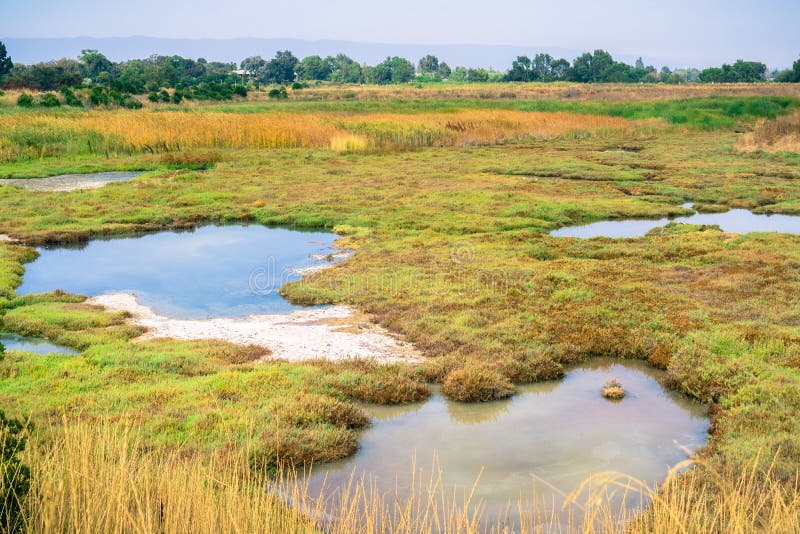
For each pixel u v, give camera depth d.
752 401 10.83
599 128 57.75
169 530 6.14
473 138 52.66
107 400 10.99
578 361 13.43
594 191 33.03
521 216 27.56
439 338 14.20
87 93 74.00
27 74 95.06
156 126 46.56
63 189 33.22
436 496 8.54
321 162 41.66
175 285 19.02
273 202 30.20
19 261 21.41
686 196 32.09
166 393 11.33
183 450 9.13
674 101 77.56
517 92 107.50
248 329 15.31
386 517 7.92
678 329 14.20
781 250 20.83
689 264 19.83
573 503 8.30
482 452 9.85
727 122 62.84
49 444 8.51
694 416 11.07
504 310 15.82
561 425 10.73
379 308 16.44
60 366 12.62
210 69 179.12
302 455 9.42
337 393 11.64
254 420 10.16
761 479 8.16
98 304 17.34
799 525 6.23
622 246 22.25
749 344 13.11
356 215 27.59
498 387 11.89
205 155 41.47
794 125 49.00
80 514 6.29
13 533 6.07
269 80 160.75
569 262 20.25
